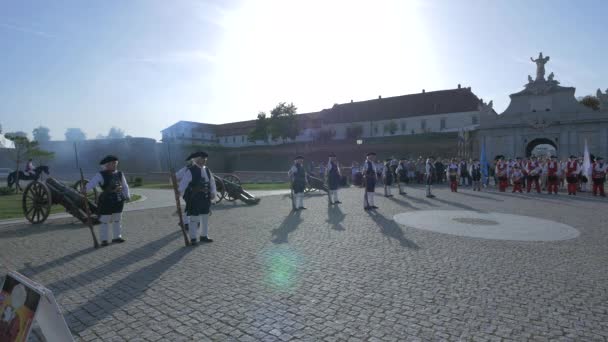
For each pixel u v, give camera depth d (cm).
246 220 1085
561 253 680
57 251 718
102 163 788
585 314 412
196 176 785
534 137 4303
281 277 549
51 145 5900
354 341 355
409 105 7019
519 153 4397
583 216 1141
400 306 438
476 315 411
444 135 5453
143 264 623
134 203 1565
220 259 652
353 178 2930
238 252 701
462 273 561
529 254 673
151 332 378
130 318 411
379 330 378
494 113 4581
